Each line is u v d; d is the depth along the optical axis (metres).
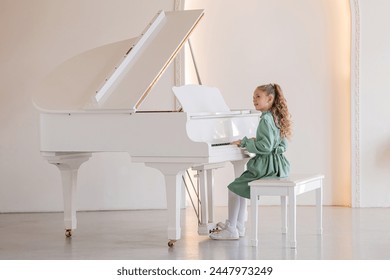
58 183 8.24
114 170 8.28
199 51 8.39
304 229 6.82
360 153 8.22
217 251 5.80
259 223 7.20
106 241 6.37
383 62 8.19
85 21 8.15
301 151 8.43
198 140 5.85
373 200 8.24
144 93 5.93
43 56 8.13
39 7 8.11
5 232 6.91
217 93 6.55
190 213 7.97
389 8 8.16
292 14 8.37
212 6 8.38
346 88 8.34
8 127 8.16
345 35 8.32
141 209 8.31
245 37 8.39
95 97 5.94
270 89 6.09
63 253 5.84
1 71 8.12
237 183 6.11
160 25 6.39
